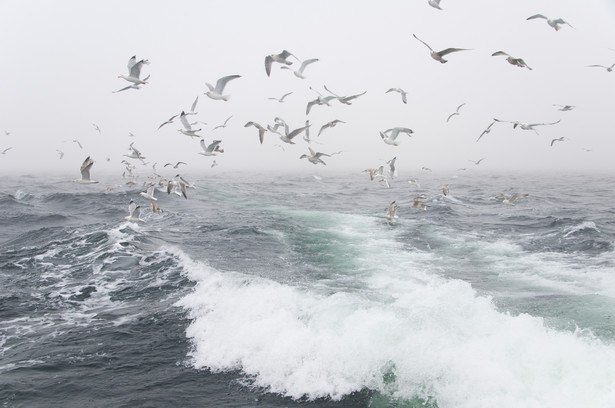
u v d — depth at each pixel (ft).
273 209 125.70
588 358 32.07
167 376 34.83
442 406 30.58
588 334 37.40
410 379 32.96
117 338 40.81
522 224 97.09
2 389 32.58
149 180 238.89
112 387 33.30
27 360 36.94
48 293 52.11
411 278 56.39
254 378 34.73
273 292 46.55
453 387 31.71
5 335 41.47
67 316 45.85
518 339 34.91
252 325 40.96
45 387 33.06
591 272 58.95
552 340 34.47
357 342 36.60
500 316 39.19
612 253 68.18
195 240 79.41
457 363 33.32
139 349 38.86
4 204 124.57
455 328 37.63
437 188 212.02
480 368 32.60
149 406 31.12
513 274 58.65
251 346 38.32
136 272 59.16
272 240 79.56
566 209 124.26
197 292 50.47
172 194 151.84
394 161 69.82
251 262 64.28
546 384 30.73
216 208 127.24
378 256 68.13
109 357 37.47
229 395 32.58
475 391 31.12
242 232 86.38
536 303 46.16
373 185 237.66
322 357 35.88
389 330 37.19
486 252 70.79
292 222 100.12
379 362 34.63
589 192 189.57
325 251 71.26
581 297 47.91
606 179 316.19
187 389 33.19
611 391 29.07
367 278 56.49
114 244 71.26
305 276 57.16
